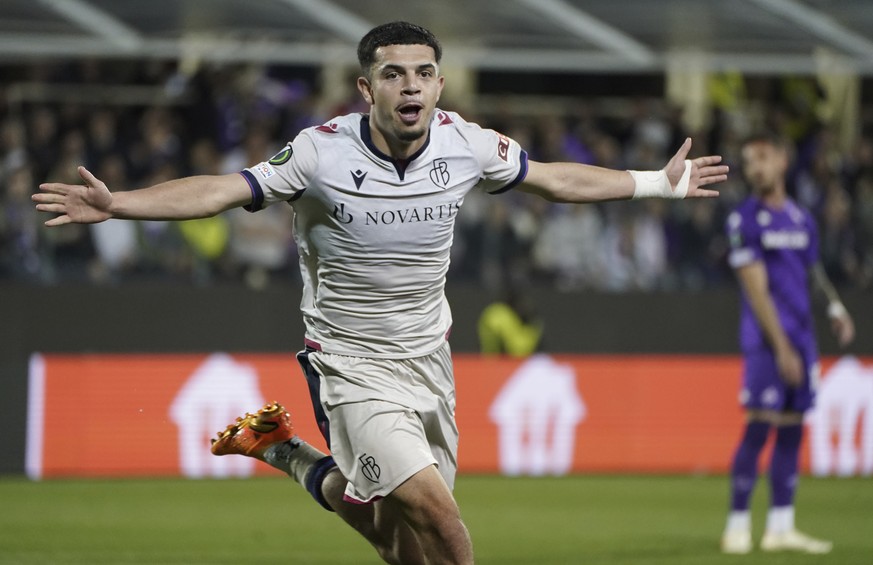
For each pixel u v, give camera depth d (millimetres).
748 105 55406
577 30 47812
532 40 48062
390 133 15781
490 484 39219
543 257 45000
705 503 35312
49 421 39969
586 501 35406
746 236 27125
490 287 43625
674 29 48344
